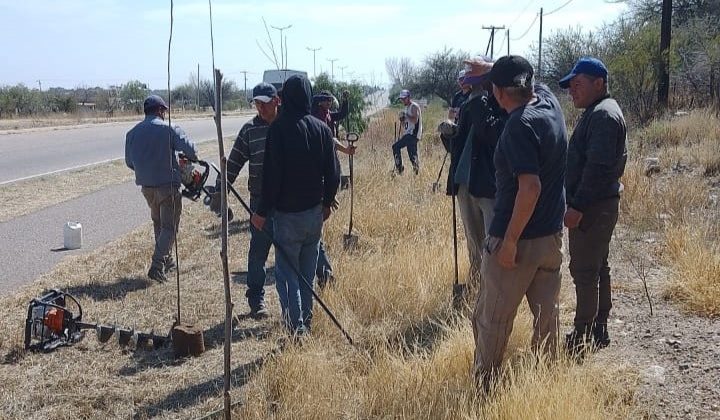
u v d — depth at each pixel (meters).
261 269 5.92
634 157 13.40
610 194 4.65
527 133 3.75
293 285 5.21
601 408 3.81
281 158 5.02
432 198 9.90
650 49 21.61
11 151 20.89
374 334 5.32
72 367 4.95
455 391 4.15
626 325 5.43
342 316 5.55
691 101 21.33
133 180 15.10
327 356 4.87
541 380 3.88
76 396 4.52
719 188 10.71
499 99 3.94
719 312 5.50
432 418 3.93
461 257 6.64
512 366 4.36
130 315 6.00
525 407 3.67
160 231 7.19
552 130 3.84
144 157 6.93
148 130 6.89
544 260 4.02
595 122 4.56
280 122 5.07
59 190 13.52
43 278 7.14
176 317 5.95
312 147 5.11
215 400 4.41
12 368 4.93
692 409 4.02
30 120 38.91
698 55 21.84
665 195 9.53
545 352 4.27
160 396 4.52
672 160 13.09
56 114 46.34
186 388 4.62
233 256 7.94
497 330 4.11
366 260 6.77
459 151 5.78
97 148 22.25
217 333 5.59
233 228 9.46
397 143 13.54
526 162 3.71
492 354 4.15
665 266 7.01
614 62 22.08
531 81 3.86
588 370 4.21
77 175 15.48
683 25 25.34
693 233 7.32
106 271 7.33
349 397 4.22
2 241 8.98
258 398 4.26
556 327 4.28
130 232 9.54
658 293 6.16
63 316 5.27
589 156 4.54
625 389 4.21
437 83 54.06
